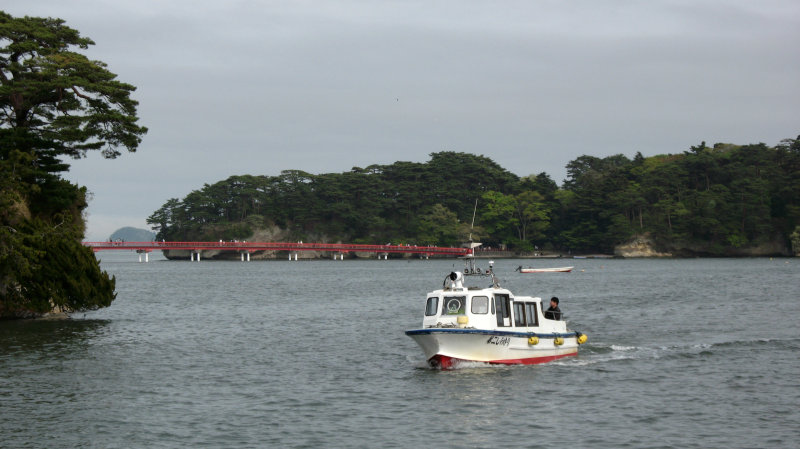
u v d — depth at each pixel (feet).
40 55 223.51
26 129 216.54
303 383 111.55
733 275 434.71
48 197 210.59
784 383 107.04
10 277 188.34
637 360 125.90
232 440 83.20
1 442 82.74
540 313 125.08
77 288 194.59
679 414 91.25
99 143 226.99
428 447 80.23
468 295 118.73
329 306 247.09
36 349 146.00
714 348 138.31
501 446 80.18
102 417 92.48
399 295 298.56
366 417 91.86
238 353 140.77
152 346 150.20
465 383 108.27
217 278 472.03
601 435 83.46
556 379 110.63
